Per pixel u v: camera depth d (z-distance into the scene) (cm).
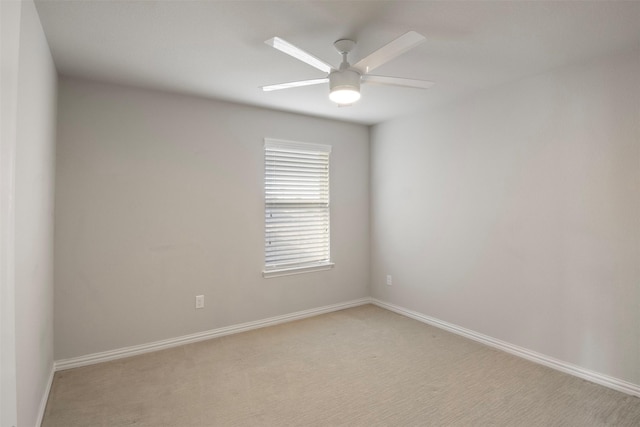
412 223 389
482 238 318
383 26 200
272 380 251
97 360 278
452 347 309
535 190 279
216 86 295
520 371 263
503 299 302
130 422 202
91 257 278
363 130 439
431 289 368
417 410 213
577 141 254
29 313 175
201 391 235
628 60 231
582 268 253
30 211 175
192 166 322
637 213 227
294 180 388
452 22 196
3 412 114
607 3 178
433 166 364
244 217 351
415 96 327
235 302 346
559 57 244
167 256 310
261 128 361
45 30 202
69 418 205
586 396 228
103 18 190
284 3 177
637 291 228
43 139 208
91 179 277
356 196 435
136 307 296
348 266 429
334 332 346
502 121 300
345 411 213
